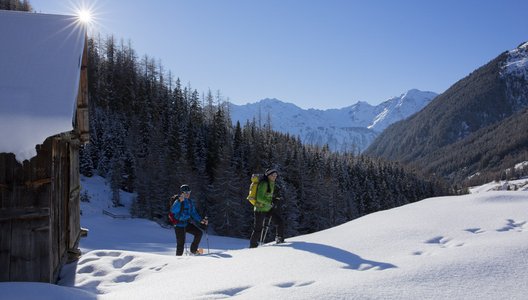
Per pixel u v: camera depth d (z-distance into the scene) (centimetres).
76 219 979
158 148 6806
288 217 5462
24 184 575
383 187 9250
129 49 10600
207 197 6016
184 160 6044
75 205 960
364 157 11719
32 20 739
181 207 925
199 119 8962
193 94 9294
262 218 828
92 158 7194
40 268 573
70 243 849
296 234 5466
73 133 787
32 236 575
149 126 7925
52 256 608
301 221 6356
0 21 725
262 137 8569
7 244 568
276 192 845
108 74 9469
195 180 5941
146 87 9206
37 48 666
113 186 6131
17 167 573
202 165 7138
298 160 7119
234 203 5406
